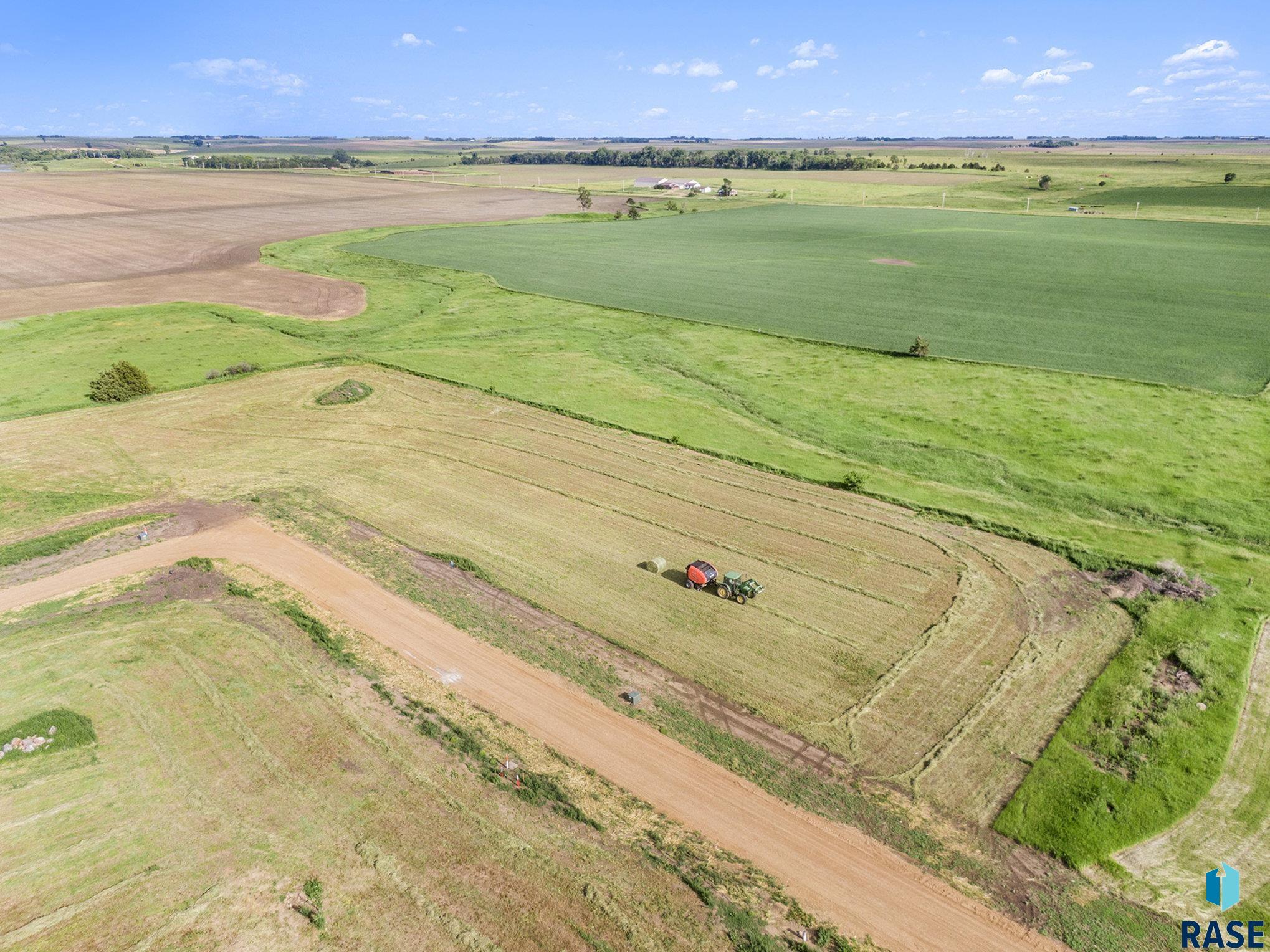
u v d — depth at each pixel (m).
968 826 21.58
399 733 25.09
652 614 31.28
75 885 19.91
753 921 18.88
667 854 20.80
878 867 20.36
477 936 18.45
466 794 22.69
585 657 28.75
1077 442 46.47
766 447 47.84
